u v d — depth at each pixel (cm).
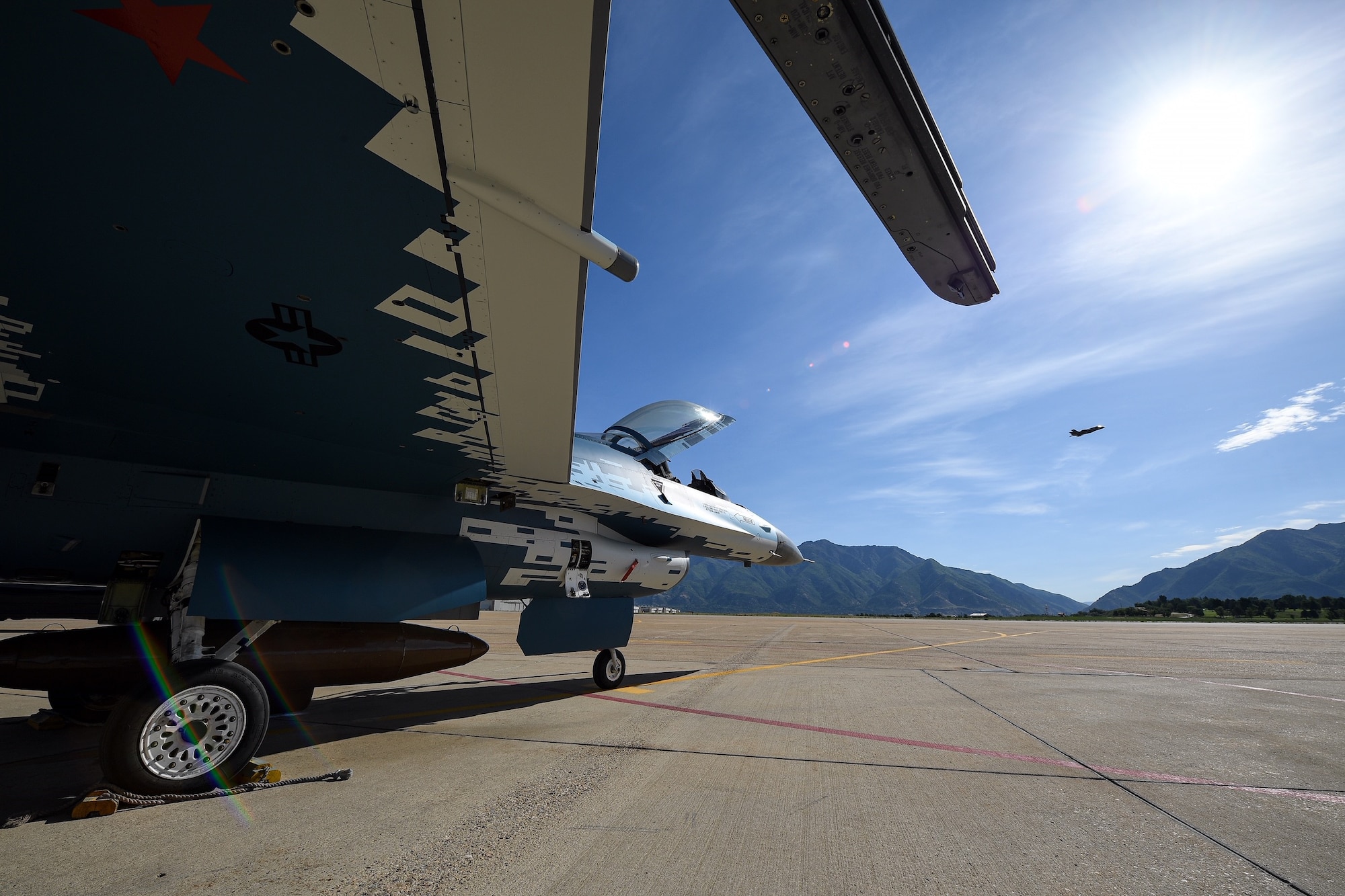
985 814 273
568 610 641
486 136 185
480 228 221
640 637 1706
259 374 327
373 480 470
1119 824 262
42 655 393
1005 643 1497
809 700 591
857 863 219
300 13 145
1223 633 2159
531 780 325
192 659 338
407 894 192
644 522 681
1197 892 199
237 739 315
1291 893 198
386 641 466
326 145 186
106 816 271
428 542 471
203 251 232
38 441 360
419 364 320
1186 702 582
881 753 385
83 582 417
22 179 195
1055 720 493
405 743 418
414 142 186
